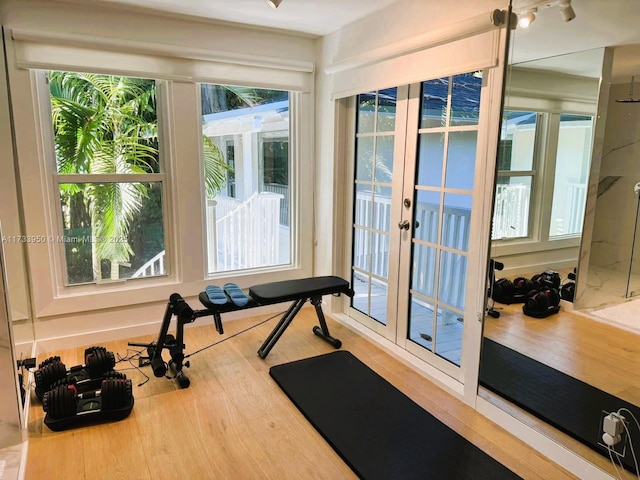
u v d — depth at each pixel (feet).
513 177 7.38
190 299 11.54
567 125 6.98
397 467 6.57
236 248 12.52
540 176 7.23
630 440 6.38
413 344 9.94
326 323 11.84
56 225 10.02
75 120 9.97
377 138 10.64
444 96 8.59
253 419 7.75
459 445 7.09
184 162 10.89
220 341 10.88
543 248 7.48
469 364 8.14
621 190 6.47
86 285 10.55
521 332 7.64
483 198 7.66
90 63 9.48
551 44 6.86
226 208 12.17
